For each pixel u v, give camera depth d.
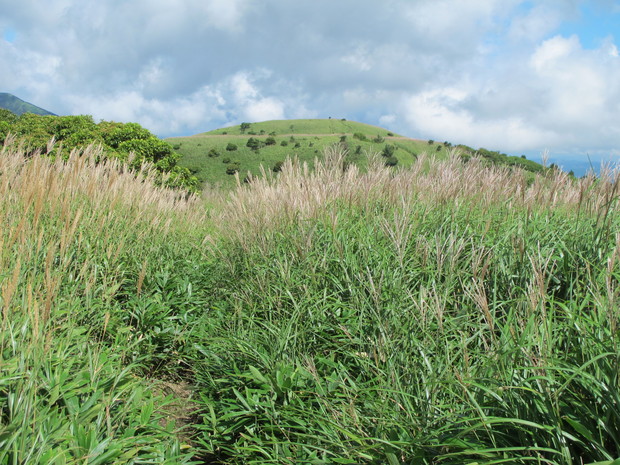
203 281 4.65
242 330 3.22
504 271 2.82
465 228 3.58
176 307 3.93
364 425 2.04
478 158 5.05
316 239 3.91
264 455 2.22
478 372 1.93
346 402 2.24
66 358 2.43
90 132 13.20
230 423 2.51
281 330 2.93
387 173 5.00
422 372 2.13
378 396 2.18
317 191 4.49
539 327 1.92
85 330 2.72
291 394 2.40
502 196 4.19
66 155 11.81
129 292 3.80
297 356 2.84
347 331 2.61
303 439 2.19
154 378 3.14
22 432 1.60
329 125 137.12
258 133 126.50
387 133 135.50
